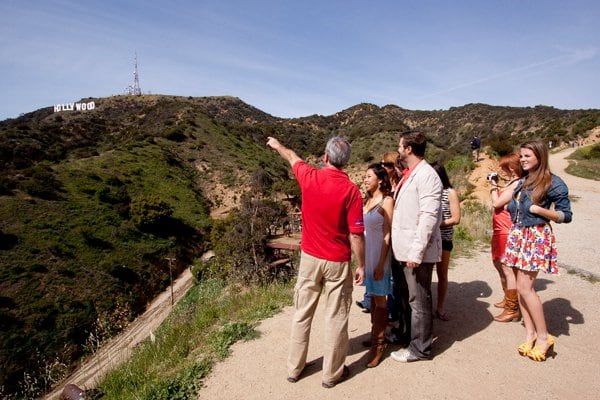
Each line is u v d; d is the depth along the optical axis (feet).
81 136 279.08
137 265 110.32
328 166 10.06
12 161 171.22
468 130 354.13
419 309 11.55
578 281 19.08
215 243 130.62
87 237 112.16
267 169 250.98
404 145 11.09
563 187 10.95
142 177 179.63
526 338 12.95
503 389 10.44
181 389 11.53
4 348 70.08
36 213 114.52
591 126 209.56
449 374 11.23
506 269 14.11
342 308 10.51
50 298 85.66
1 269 88.53
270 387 11.16
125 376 14.49
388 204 11.44
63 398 14.07
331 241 10.04
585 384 10.55
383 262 11.31
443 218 14.12
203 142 259.39
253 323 15.99
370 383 10.97
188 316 20.74
